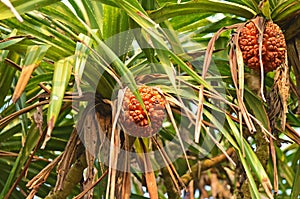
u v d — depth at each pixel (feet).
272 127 12.37
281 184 16.53
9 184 12.51
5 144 14.33
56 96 10.69
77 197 11.41
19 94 10.51
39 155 14.30
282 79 12.06
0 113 13.92
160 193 16.49
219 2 12.05
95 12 12.64
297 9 12.16
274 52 11.79
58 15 12.14
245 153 11.55
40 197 14.37
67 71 10.99
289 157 17.90
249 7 12.21
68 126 14.26
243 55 11.82
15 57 12.92
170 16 12.19
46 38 11.53
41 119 11.75
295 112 13.62
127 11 11.21
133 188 16.99
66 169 11.91
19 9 10.27
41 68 13.84
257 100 12.54
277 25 12.14
